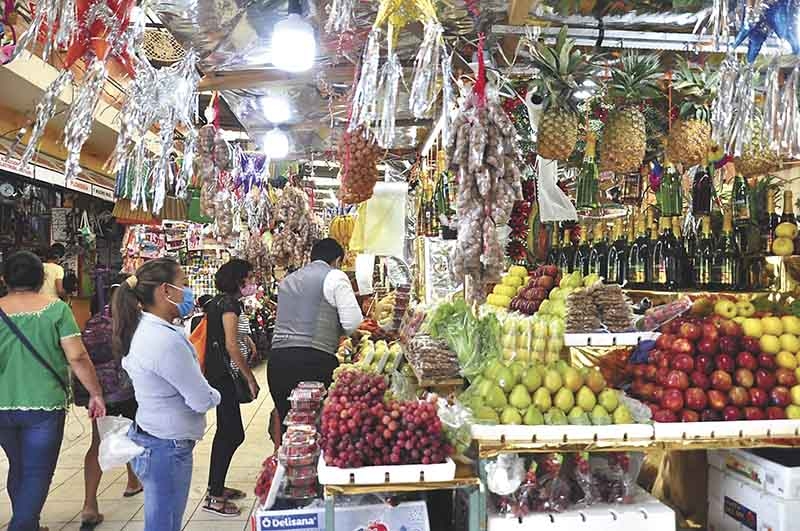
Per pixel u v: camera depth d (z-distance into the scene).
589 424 2.41
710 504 2.78
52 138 6.26
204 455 5.59
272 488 2.44
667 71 3.26
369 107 2.04
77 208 9.17
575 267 4.77
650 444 2.38
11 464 3.29
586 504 2.43
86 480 3.95
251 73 3.50
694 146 3.14
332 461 2.21
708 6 2.61
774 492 2.39
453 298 3.47
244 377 4.31
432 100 2.12
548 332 2.78
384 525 2.28
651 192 4.49
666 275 4.19
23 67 4.80
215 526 3.97
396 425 2.23
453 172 2.24
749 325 2.60
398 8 1.93
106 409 3.94
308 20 2.75
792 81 2.18
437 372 2.90
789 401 2.49
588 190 3.96
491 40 3.03
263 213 6.44
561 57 2.76
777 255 3.77
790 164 4.27
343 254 4.54
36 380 3.24
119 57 1.87
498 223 2.19
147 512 2.75
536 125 3.06
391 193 4.90
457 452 2.32
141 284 2.82
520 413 2.40
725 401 2.48
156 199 2.09
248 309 11.21
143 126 2.00
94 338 3.90
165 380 2.73
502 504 2.36
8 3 1.99
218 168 3.15
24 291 3.34
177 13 2.66
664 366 2.57
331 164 6.55
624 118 3.08
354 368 3.75
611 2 2.60
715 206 4.34
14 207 7.51
